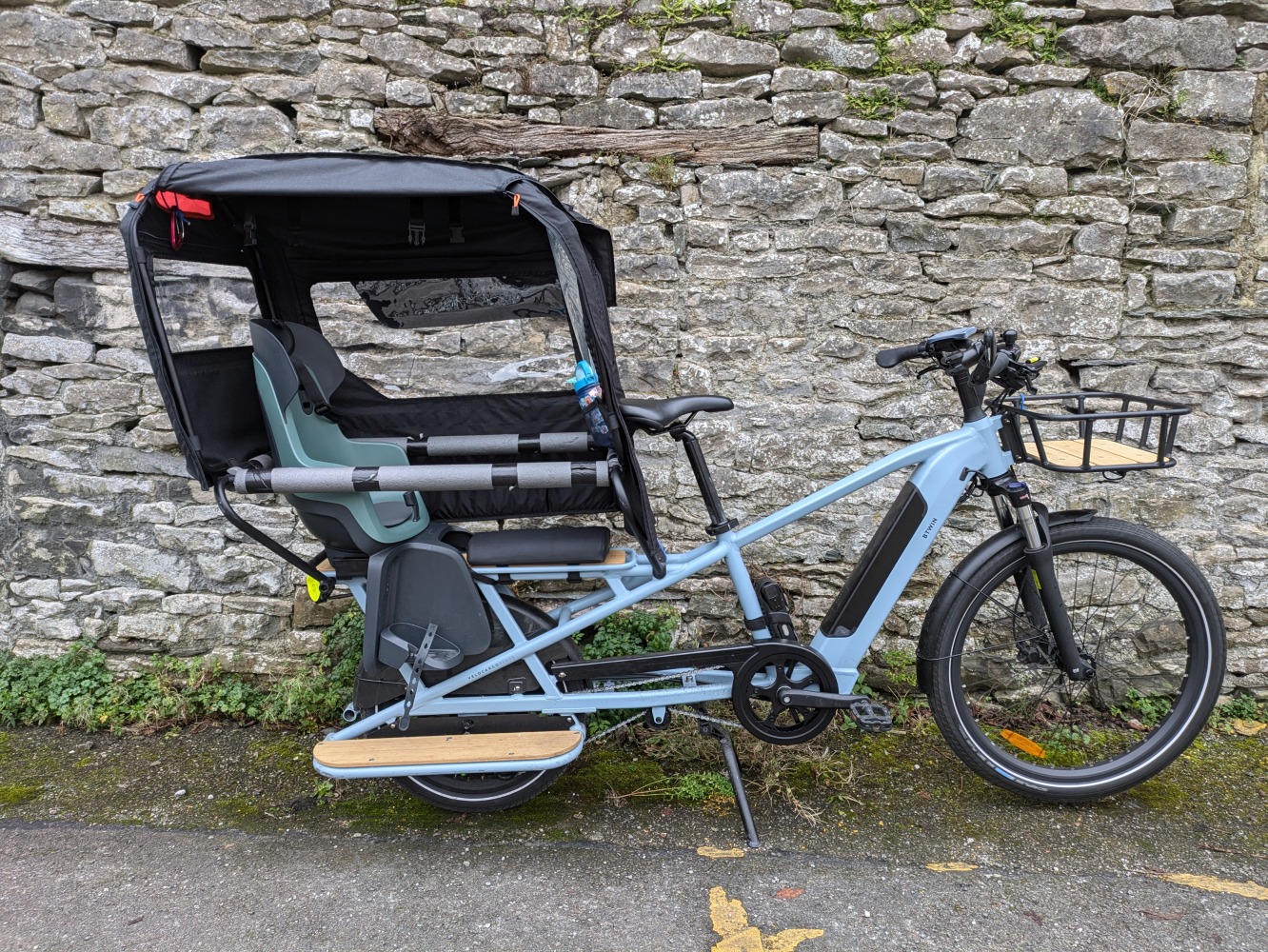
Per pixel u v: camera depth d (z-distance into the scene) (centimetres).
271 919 189
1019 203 274
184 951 180
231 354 201
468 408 235
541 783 226
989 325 280
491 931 185
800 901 193
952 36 270
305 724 283
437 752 207
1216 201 271
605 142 276
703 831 221
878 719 212
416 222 197
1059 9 265
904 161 275
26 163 274
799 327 285
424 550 204
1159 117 269
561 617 223
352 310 283
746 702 219
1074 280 276
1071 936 182
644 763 254
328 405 226
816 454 291
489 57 272
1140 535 223
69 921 189
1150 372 278
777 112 273
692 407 210
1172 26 263
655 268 283
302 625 301
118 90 271
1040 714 284
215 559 298
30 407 290
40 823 227
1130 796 236
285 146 274
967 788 240
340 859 211
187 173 169
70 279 283
